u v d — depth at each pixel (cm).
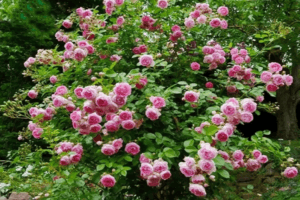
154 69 304
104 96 233
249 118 242
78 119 250
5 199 438
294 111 1198
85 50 312
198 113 321
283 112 1188
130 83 270
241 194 498
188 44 361
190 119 286
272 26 362
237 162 283
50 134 285
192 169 215
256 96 317
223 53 328
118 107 247
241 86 307
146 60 275
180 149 288
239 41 462
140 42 348
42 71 338
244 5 543
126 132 277
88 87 242
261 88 313
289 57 920
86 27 350
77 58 307
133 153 261
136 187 315
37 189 348
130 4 349
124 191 316
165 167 232
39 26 845
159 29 354
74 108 279
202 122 271
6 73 804
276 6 691
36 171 333
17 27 820
